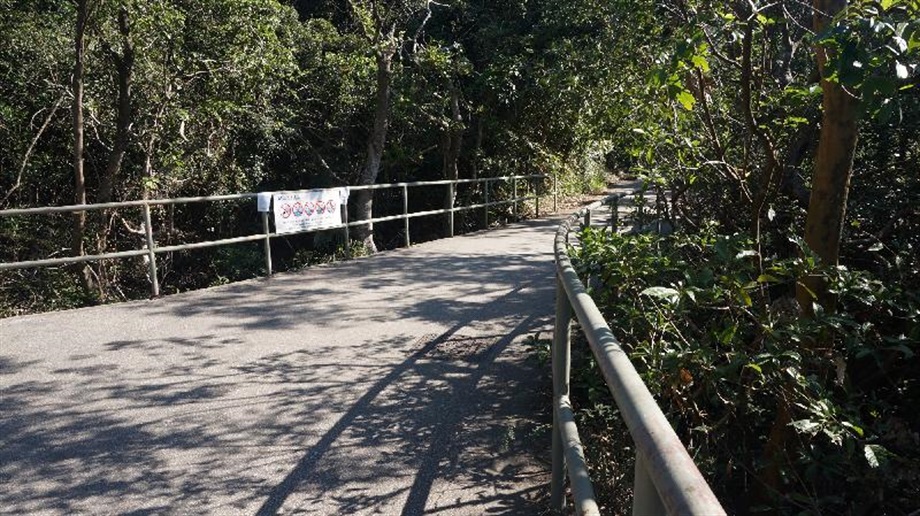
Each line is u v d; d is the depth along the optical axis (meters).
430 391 5.25
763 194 5.00
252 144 18.94
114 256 8.41
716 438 4.12
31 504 3.64
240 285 9.38
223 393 5.22
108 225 15.50
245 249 19.47
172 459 4.15
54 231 15.43
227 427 4.61
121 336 6.79
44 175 16.09
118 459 4.15
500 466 4.09
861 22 2.76
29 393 5.21
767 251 6.43
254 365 5.88
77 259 8.12
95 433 4.50
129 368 5.80
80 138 13.48
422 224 22.73
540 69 17.86
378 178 22.09
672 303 3.75
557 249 4.00
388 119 18.53
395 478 3.94
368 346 6.44
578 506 2.17
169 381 5.48
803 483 3.82
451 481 3.91
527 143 20.73
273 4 14.91
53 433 4.50
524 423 4.66
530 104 20.16
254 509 3.61
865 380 4.62
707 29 4.72
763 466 3.87
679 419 4.13
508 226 16.94
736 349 3.96
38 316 7.58
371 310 7.87
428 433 4.52
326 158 21.39
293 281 9.67
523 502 3.68
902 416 4.60
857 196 5.92
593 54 12.48
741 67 4.79
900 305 4.32
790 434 3.84
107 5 13.10
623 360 1.87
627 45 9.31
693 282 3.85
